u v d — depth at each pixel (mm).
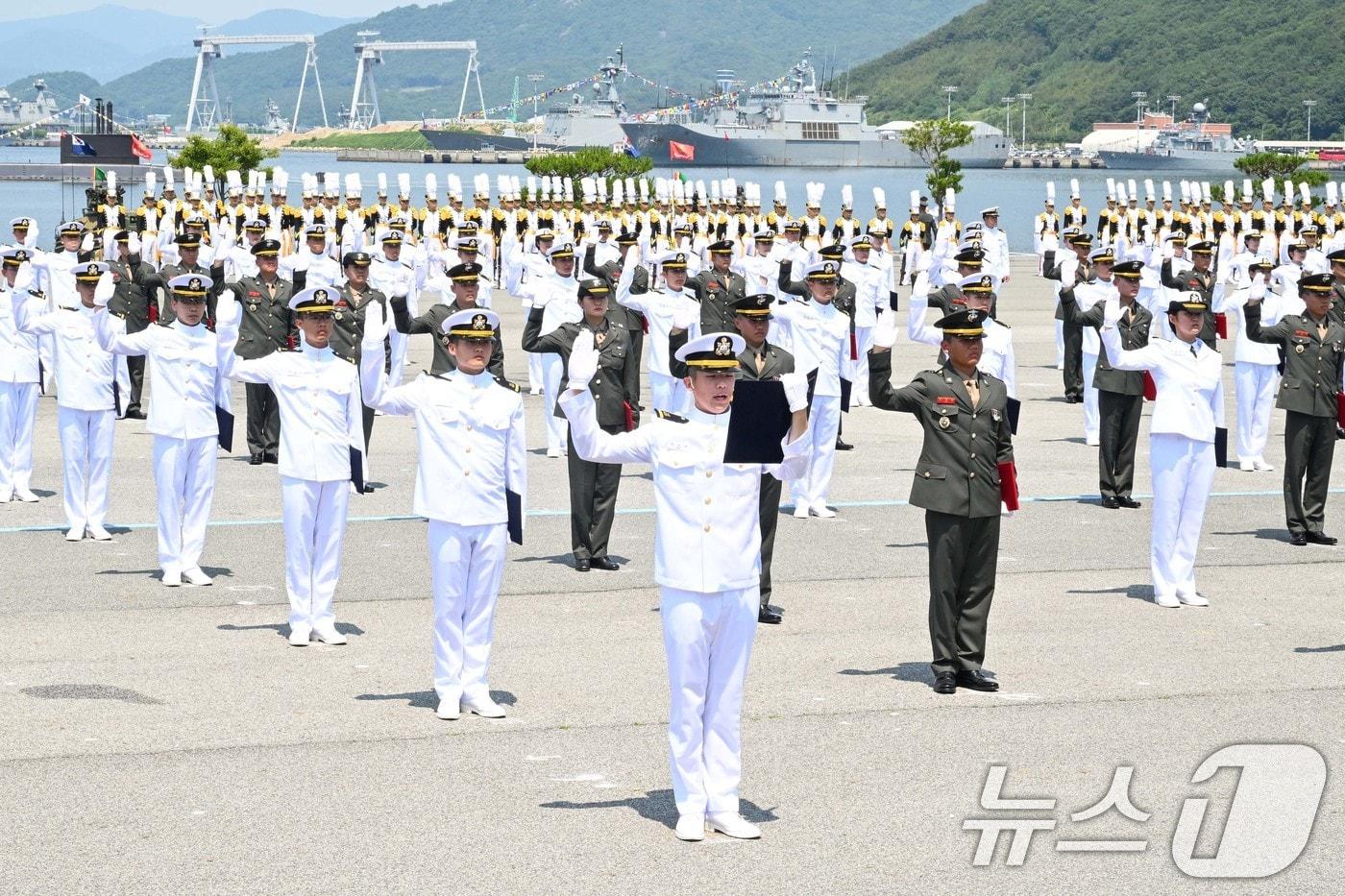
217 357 14180
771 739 11516
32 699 12227
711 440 9992
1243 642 14305
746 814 10039
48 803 10055
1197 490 15562
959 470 12672
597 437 10430
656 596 15906
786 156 190250
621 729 11758
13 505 20109
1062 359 35594
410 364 33812
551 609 15352
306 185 45375
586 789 10477
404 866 9102
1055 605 15688
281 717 11898
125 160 116938
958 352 12859
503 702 12367
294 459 13859
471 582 12086
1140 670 13359
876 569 17156
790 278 22016
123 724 11656
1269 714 12148
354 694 12539
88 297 17734
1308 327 18531
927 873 9117
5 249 20375
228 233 34719
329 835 9562
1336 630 14781
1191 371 15531
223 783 10469
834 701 12461
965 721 11945
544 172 95312
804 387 10250
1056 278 28969
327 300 13930
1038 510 20562
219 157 93875
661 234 49031
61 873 8938
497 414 12039
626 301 22641
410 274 23188
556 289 24234
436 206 44156
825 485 19938
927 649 14039
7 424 20141
